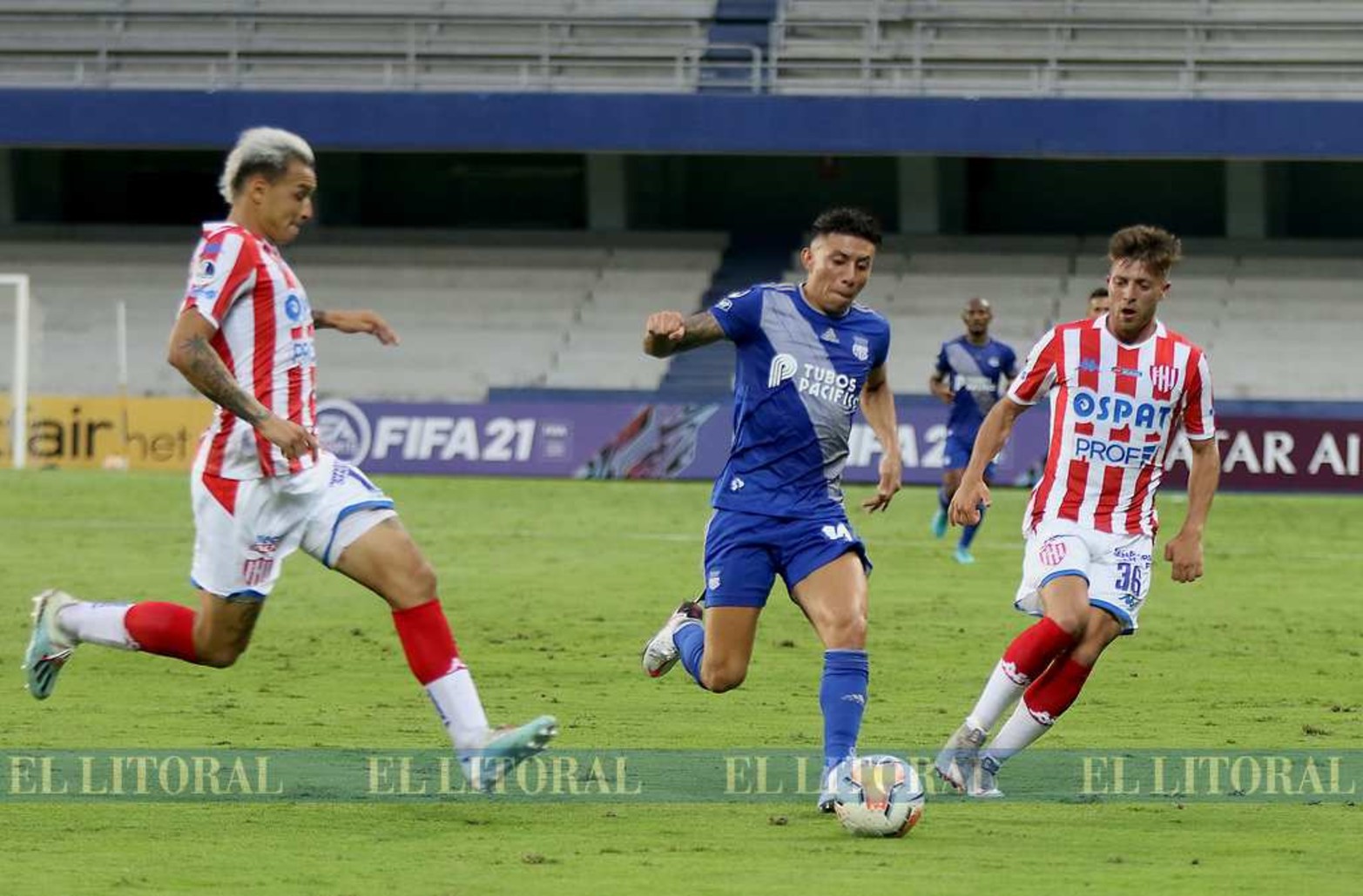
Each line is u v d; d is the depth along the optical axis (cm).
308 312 2241
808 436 2338
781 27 11081
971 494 2517
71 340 10600
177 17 11369
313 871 1952
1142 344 2433
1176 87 10481
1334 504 7844
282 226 2227
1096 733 2967
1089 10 10981
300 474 2198
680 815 2300
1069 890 1881
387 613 4438
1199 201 11319
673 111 10375
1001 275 10781
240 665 3612
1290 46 10656
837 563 2333
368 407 9081
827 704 2284
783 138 10319
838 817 2192
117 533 6203
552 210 11956
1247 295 10456
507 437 8944
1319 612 4734
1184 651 4000
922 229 11200
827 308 2345
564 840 2136
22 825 2191
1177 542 2505
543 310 10769
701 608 2578
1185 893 1869
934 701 3306
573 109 10431
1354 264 10594
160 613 2298
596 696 3303
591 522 6788
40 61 11306
